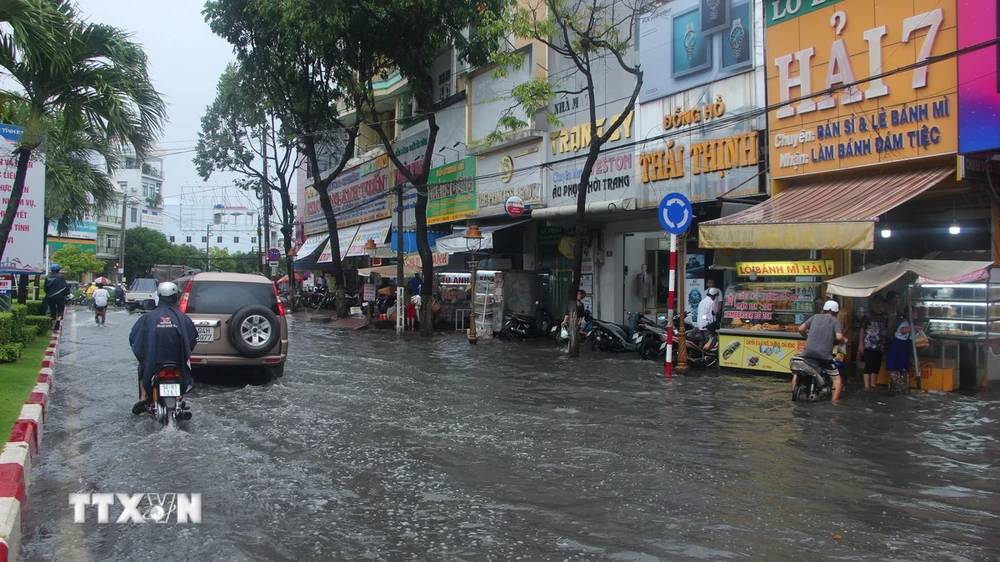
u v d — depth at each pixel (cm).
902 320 1026
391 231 2956
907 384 1027
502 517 497
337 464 634
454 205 2398
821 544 448
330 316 2973
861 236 973
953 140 1049
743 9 1379
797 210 1136
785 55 1291
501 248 2298
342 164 2775
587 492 556
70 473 603
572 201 1847
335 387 1076
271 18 2219
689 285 1738
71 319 2794
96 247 6319
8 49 984
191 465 625
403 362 1406
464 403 944
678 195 1198
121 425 788
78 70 1030
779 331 1223
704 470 620
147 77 1086
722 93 1431
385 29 2008
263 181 3875
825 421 831
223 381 1134
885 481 589
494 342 1881
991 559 425
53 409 882
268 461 641
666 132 1562
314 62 2552
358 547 442
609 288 1914
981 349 1048
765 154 1346
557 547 442
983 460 656
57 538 457
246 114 3506
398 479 588
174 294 821
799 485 577
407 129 2838
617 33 1445
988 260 1132
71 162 2247
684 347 1253
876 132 1152
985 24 1002
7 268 1108
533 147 1994
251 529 472
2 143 1098
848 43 1188
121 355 1496
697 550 438
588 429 786
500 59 1533
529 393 1030
